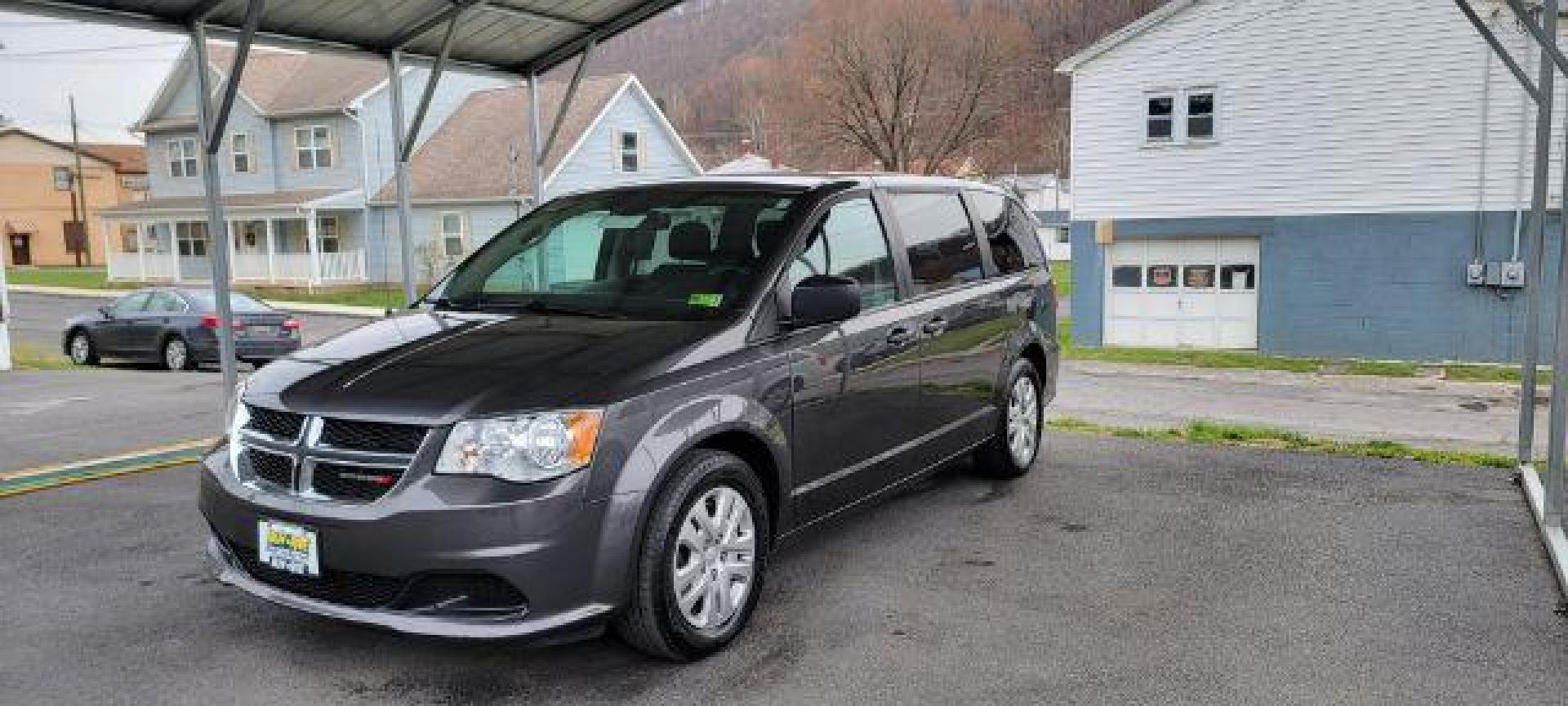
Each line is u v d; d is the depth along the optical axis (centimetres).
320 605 337
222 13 675
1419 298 1773
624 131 3325
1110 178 1991
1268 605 410
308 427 340
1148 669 352
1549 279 1683
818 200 450
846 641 378
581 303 428
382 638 381
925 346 497
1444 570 451
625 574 337
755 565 388
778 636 383
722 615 371
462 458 321
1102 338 2039
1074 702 328
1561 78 1631
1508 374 1614
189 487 616
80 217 5734
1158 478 621
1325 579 440
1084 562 463
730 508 376
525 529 319
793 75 5381
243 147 3456
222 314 675
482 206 3098
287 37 724
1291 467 650
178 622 397
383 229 3275
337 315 2642
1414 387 1493
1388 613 401
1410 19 1727
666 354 363
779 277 413
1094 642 375
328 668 356
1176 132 1923
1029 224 661
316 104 3278
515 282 461
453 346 378
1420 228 1759
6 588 434
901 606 411
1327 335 1848
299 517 330
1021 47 5178
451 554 315
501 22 800
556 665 359
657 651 356
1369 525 518
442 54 744
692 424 355
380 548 319
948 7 5038
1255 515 539
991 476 616
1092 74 1981
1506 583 433
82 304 3044
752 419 381
